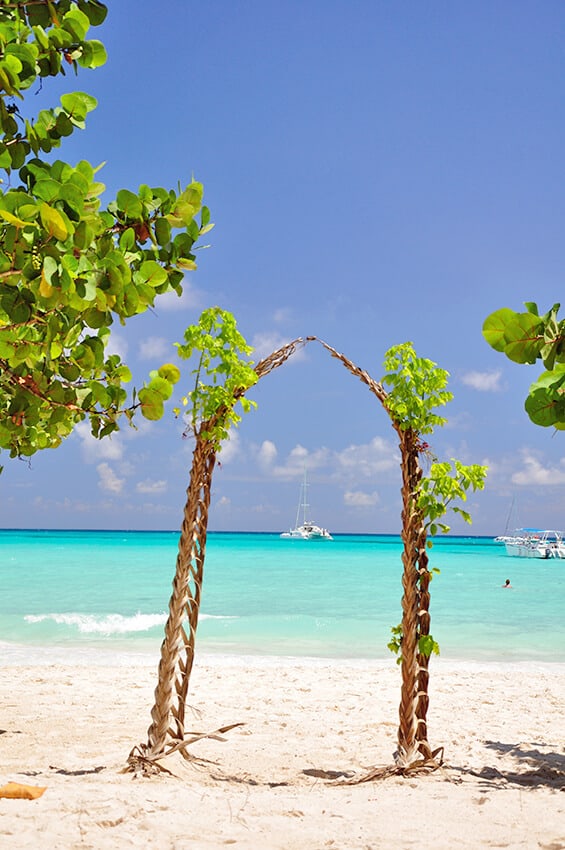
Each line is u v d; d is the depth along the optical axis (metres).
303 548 98.00
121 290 2.54
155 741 5.60
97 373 3.46
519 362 2.31
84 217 2.56
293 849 3.67
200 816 4.15
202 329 5.86
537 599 28.38
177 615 5.77
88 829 3.82
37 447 4.13
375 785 5.21
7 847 3.49
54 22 2.85
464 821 4.14
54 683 9.68
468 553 96.94
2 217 2.26
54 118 3.01
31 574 36.50
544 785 5.23
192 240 3.11
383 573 42.38
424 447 5.96
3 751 6.21
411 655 5.77
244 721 7.84
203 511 5.92
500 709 8.62
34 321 2.61
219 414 5.82
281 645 15.03
